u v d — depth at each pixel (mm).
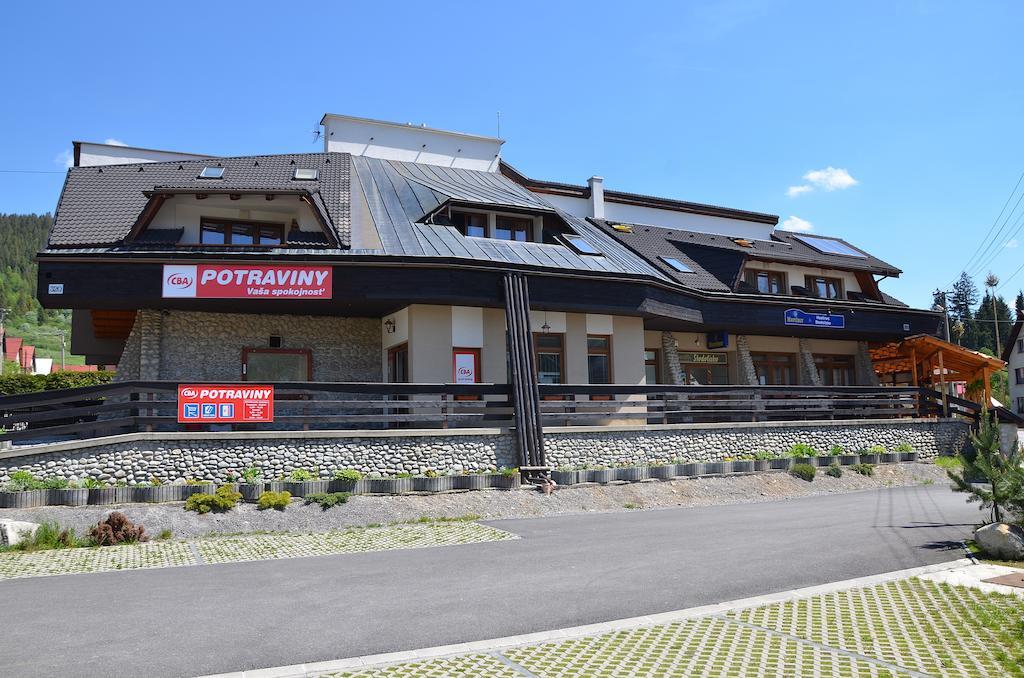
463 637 6742
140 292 17000
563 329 20969
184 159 25344
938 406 25500
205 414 14680
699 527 13133
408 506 14414
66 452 13562
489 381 19719
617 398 21672
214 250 17781
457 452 16453
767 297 24906
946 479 21547
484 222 22516
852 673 5738
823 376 28828
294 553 10883
